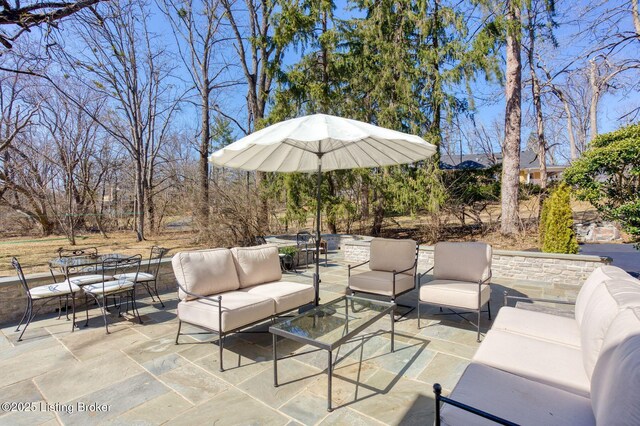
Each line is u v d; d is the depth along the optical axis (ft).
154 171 55.57
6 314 13.88
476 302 11.93
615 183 16.83
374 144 13.70
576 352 7.44
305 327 9.39
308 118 10.96
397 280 14.15
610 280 7.88
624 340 4.82
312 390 8.80
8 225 41.91
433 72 31.24
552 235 21.02
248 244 29.45
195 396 8.55
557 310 10.98
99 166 52.70
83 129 42.68
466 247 14.06
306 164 16.84
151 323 13.75
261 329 13.09
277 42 33.09
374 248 16.40
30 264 23.68
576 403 5.59
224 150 11.60
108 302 16.39
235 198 30.14
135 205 45.73
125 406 8.13
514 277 21.26
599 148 16.49
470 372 6.61
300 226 37.76
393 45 32.42
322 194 34.19
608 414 4.05
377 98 33.99
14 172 38.99
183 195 35.32
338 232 39.06
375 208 35.86
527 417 5.21
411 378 9.36
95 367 10.04
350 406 8.09
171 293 18.40
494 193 34.09
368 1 34.12
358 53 34.94
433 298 12.76
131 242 36.27
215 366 10.11
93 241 37.22
